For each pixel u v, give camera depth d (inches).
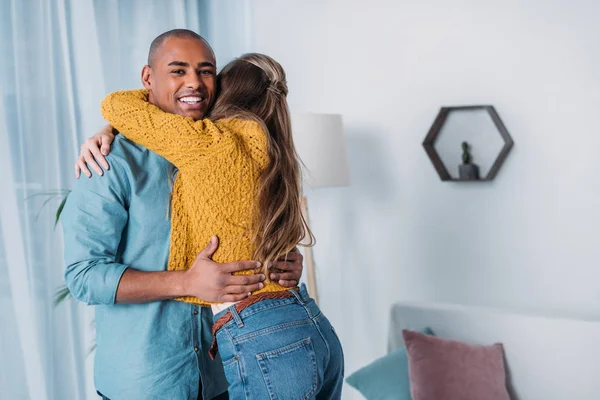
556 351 102.4
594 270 111.2
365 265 133.3
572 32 110.7
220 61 140.1
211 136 54.7
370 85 130.3
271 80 62.3
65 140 108.1
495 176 118.3
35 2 104.1
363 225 132.9
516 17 114.9
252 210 56.1
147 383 57.4
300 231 60.0
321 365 55.7
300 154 108.7
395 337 118.0
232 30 142.4
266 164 57.2
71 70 108.6
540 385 103.2
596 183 110.2
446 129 122.5
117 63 118.6
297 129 108.9
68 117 108.3
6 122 100.4
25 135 102.8
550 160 113.7
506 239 118.6
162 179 58.6
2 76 100.7
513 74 115.7
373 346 133.8
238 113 58.9
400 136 127.6
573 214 112.4
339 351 58.9
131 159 57.5
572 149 111.7
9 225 99.4
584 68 110.1
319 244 138.3
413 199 127.3
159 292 54.8
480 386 101.0
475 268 121.9
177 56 57.7
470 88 119.8
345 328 136.7
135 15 123.0
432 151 122.5
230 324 55.1
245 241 56.2
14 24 101.7
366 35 130.0
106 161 56.2
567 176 112.5
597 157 109.9
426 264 126.8
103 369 59.2
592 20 109.1
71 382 107.7
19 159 102.3
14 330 100.1
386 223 130.4
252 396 53.0
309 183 108.7
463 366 102.5
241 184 55.6
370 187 131.6
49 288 105.2
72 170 108.6
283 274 58.5
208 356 60.7
